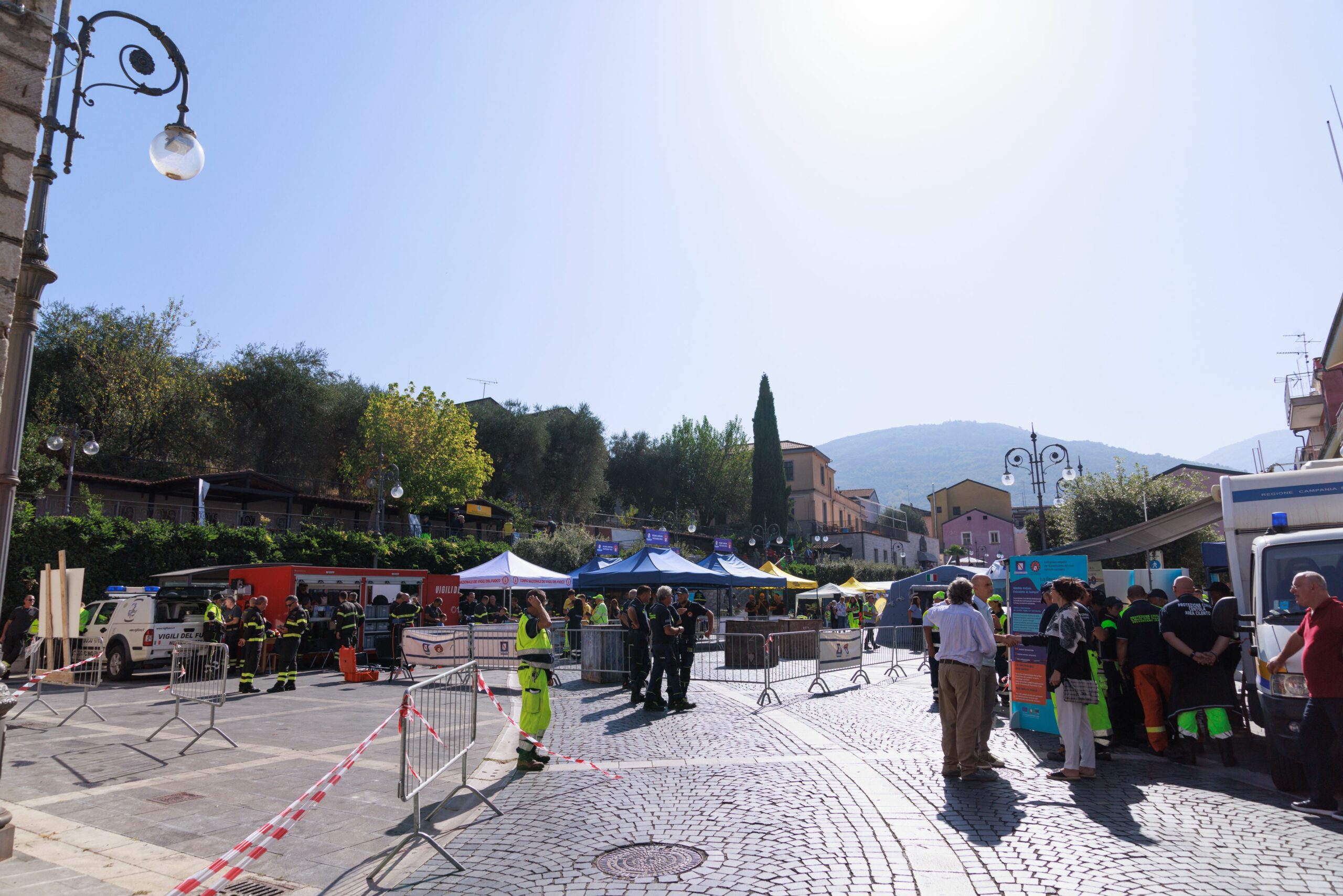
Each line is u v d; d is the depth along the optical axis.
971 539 79.12
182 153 6.30
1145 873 4.75
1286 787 6.70
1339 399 23.05
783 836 5.62
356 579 21.27
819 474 73.12
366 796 6.99
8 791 7.15
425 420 41.41
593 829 5.92
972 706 7.25
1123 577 13.20
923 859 5.08
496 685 15.82
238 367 42.78
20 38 5.16
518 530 44.84
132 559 22.48
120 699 13.74
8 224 5.03
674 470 68.00
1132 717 9.23
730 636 18.44
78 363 35.34
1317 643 6.11
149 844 5.64
